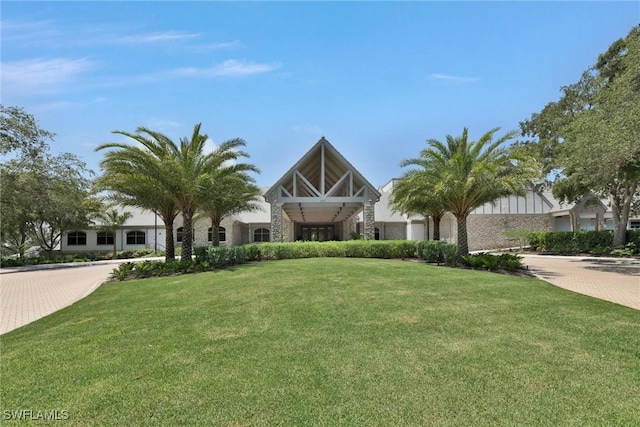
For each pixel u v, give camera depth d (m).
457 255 16.22
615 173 16.58
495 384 4.18
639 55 13.91
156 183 15.54
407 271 13.01
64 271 21.67
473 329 6.36
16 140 23.42
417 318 7.07
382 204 38.22
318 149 22.55
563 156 19.92
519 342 5.66
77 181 27.92
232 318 7.37
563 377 4.36
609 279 13.41
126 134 15.02
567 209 32.78
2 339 6.80
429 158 17.08
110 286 13.14
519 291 9.69
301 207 25.70
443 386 4.14
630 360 4.90
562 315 7.29
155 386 4.29
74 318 8.22
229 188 18.02
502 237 35.19
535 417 3.46
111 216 34.31
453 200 16.28
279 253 19.67
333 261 16.58
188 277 13.55
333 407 3.69
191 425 3.42
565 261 21.89
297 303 8.41
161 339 6.16
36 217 28.73
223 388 4.18
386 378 4.37
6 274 20.62
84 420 3.57
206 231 36.12
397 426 3.33
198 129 16.28
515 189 15.02
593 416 3.47
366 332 6.24
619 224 24.78
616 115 13.84
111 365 5.03
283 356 5.18
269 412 3.62
